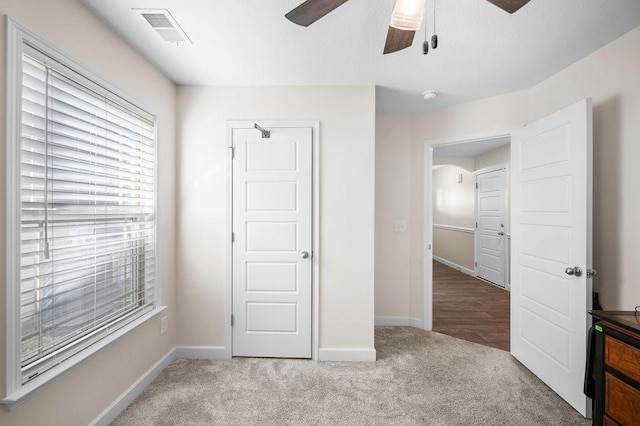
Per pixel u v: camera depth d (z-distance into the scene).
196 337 2.41
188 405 1.80
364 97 2.39
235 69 2.15
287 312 2.39
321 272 2.39
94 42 1.54
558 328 1.91
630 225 1.70
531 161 2.17
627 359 1.25
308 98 2.40
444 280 5.18
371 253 2.38
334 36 1.75
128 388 1.81
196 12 1.53
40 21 1.24
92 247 1.56
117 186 1.76
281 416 1.70
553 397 1.89
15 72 1.13
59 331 1.38
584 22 1.61
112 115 1.70
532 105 2.46
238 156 2.40
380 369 2.22
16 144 1.14
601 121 1.86
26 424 1.20
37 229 1.26
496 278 4.85
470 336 2.85
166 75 2.24
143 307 1.98
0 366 1.10
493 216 4.93
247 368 2.23
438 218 6.96
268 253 2.40
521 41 1.79
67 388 1.38
